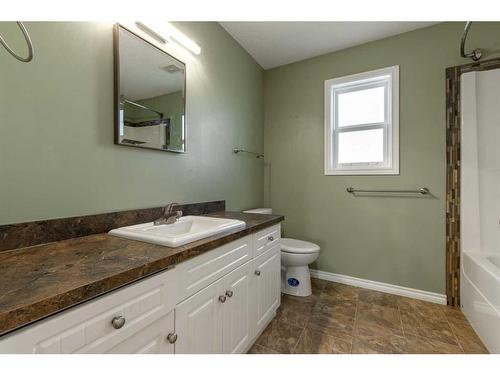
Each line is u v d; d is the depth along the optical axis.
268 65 2.76
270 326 1.71
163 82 1.53
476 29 1.89
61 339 0.57
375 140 2.36
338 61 2.45
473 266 1.69
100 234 1.16
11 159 0.90
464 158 1.90
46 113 1.00
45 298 0.53
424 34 2.07
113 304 0.68
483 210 1.85
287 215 2.75
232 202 2.28
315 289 2.31
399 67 2.17
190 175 1.78
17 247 0.91
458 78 1.94
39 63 0.97
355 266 2.40
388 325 1.72
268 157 2.85
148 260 0.79
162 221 1.39
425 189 2.07
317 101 2.57
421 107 2.08
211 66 1.97
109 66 1.23
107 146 1.23
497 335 1.35
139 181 1.40
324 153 2.54
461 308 1.90
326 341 1.54
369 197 2.33
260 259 1.55
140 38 1.38
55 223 1.02
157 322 0.82
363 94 2.42
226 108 2.17
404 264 2.18
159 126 1.50
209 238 1.10
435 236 2.05
